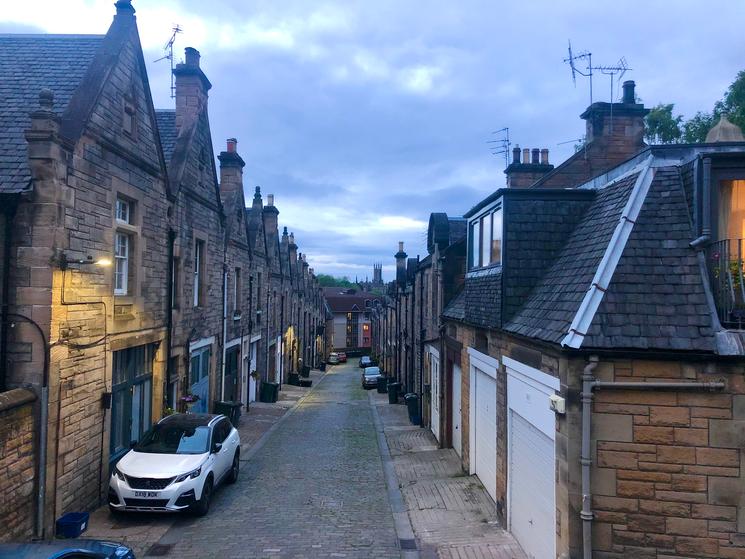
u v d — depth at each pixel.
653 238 6.62
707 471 5.78
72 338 8.83
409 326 27.81
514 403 8.48
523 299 8.74
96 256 9.60
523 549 8.00
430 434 18.38
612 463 5.93
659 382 5.86
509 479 8.73
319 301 61.78
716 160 6.38
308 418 22.48
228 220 19.98
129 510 9.17
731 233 6.35
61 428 8.59
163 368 13.04
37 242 8.28
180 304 14.34
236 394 21.70
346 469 13.62
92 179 9.45
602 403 5.98
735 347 5.74
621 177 8.12
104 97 9.83
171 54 16.66
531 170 18.28
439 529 9.07
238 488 11.69
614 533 5.89
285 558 7.80
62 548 5.37
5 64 10.77
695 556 5.75
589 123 14.98
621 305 6.17
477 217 11.20
